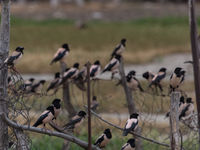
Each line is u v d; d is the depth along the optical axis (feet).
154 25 221.46
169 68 110.01
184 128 40.91
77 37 183.73
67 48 46.91
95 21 243.40
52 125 35.99
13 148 32.76
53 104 35.35
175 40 175.94
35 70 114.11
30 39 167.43
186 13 258.16
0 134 31.30
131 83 44.91
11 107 32.07
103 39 177.47
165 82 61.11
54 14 258.16
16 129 31.48
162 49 150.92
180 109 39.65
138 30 205.26
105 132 36.96
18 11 256.73
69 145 43.27
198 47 38.29
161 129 52.95
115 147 46.52
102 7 276.62
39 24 219.20
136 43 167.73
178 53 144.05
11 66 32.53
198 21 209.36
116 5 284.41
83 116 37.47
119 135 47.47
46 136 49.78
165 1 291.99
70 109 43.75
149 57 130.00
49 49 148.66
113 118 59.11
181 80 38.40
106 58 79.71
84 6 280.72
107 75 76.48
